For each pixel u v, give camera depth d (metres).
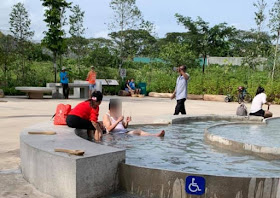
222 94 22.66
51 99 18.52
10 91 21.25
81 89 21.39
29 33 23.14
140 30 29.77
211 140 6.38
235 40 48.44
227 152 5.69
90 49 28.97
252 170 4.56
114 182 3.93
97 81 23.22
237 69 26.80
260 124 9.42
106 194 3.83
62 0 20.95
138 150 5.60
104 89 25.64
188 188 3.58
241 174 4.32
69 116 5.89
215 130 7.93
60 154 3.71
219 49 30.05
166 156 5.23
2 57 21.44
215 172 4.40
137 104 16.66
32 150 4.13
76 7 27.17
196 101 20.97
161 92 25.69
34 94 18.62
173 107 15.20
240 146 5.74
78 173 3.53
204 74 25.34
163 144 6.20
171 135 7.22
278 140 6.66
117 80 27.27
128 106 15.33
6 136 7.10
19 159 5.30
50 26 20.91
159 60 30.86
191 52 29.20
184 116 9.48
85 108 5.98
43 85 23.27
